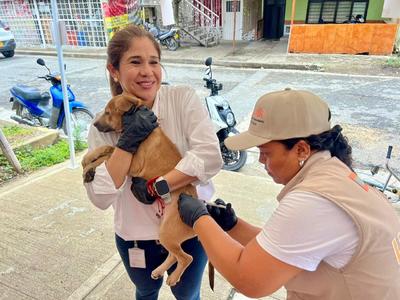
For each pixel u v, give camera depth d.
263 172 4.44
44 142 5.14
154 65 1.46
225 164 4.36
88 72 10.95
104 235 2.95
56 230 3.03
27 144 4.88
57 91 5.42
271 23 16.86
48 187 3.80
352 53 12.32
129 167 1.42
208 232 1.12
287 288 1.12
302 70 10.53
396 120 6.00
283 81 9.09
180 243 1.44
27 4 15.70
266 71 10.52
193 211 1.20
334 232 0.90
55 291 2.36
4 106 7.70
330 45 12.43
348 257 0.93
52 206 3.41
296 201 0.93
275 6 16.52
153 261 1.64
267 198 3.56
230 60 11.77
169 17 4.46
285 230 0.92
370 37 11.90
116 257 2.67
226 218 1.37
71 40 15.77
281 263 0.92
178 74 10.19
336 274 0.96
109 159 1.43
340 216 0.90
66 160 4.68
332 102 7.09
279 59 11.71
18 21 16.20
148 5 14.84
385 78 9.07
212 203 1.43
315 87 8.34
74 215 3.25
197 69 10.98
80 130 5.33
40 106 6.04
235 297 2.30
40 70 11.44
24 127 5.61
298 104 1.02
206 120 1.53
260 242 0.96
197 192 1.62
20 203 3.47
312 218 0.90
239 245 1.05
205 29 15.54
